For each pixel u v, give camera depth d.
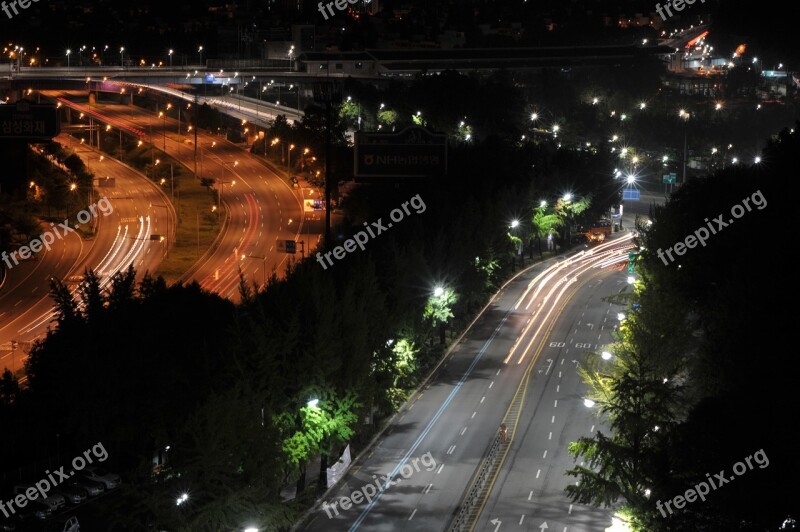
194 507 102.75
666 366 130.25
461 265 187.12
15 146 193.12
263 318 127.12
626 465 107.62
